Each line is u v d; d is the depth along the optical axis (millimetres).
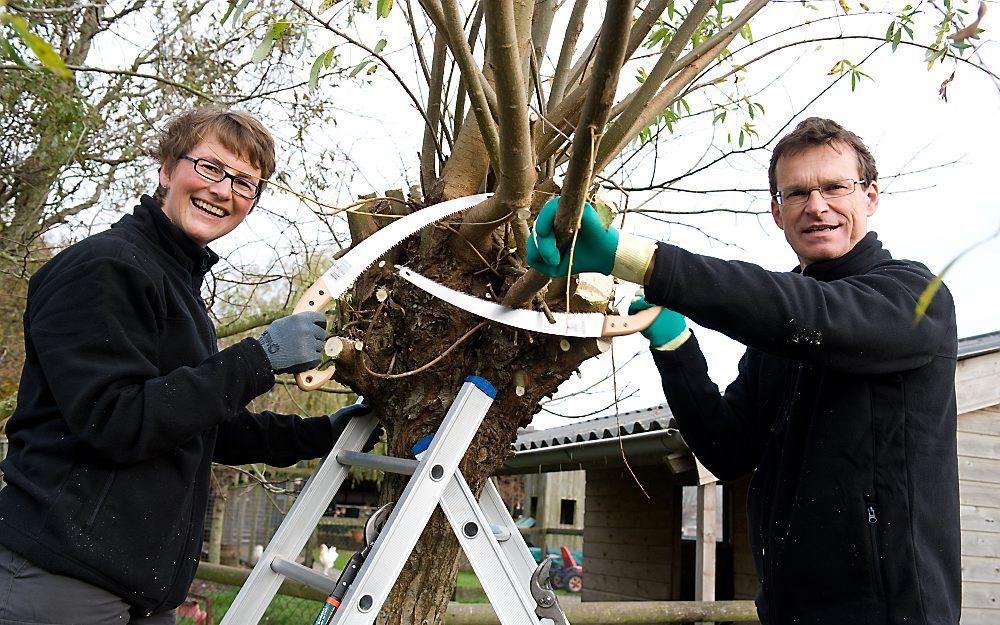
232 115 1791
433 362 1717
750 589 6824
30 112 4000
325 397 7727
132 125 4402
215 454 2008
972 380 5176
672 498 7652
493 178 1938
